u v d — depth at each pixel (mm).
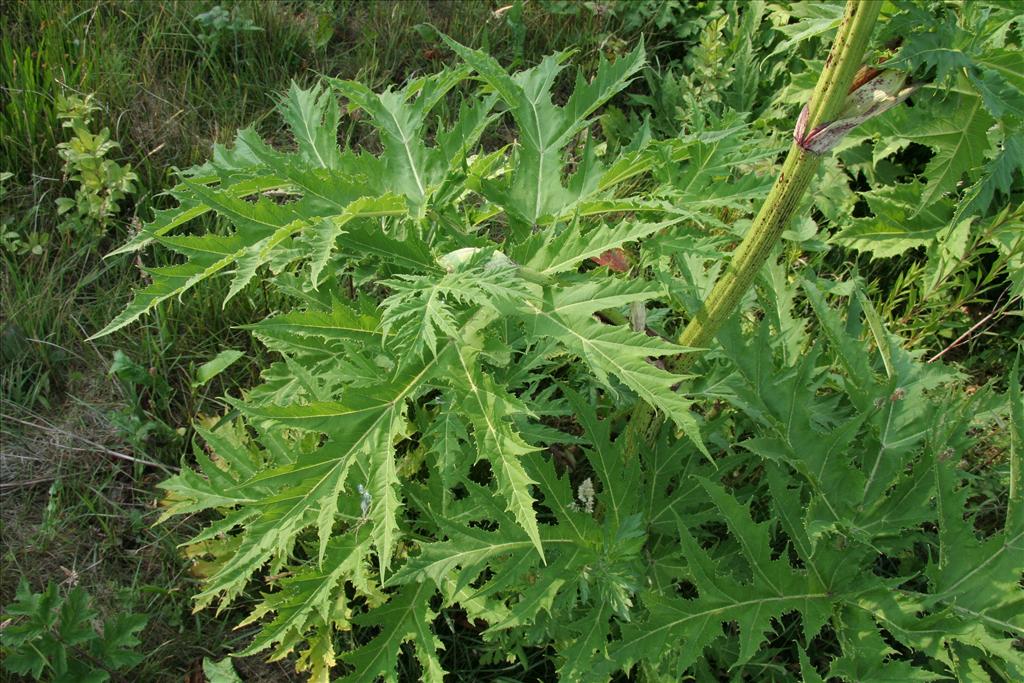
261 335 2400
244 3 3951
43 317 3184
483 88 2236
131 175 3400
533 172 2084
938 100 1812
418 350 1629
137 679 2623
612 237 1783
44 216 3439
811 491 2516
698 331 2117
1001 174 2459
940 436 2463
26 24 3775
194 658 2691
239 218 1779
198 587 2779
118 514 2918
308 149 2176
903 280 3436
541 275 1852
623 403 2514
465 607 2352
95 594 2785
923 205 2945
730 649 2486
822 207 3396
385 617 2318
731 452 2604
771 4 3994
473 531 2176
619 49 4148
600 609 2182
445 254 1913
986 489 2859
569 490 2250
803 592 2232
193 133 3699
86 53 3701
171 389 3168
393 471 1726
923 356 3330
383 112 2131
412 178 2084
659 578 2436
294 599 2305
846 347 2609
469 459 2350
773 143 3637
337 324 1783
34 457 3014
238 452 2629
